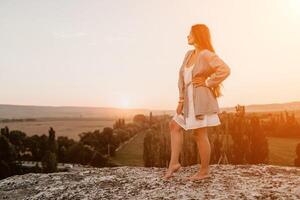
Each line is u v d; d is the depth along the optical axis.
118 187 5.59
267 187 5.09
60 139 119.50
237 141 63.91
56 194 5.61
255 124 68.06
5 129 109.88
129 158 111.56
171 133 5.70
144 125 183.25
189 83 5.25
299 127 104.62
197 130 5.35
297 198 4.52
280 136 108.81
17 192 6.10
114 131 147.88
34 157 102.25
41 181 6.70
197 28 5.34
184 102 5.28
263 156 67.75
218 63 5.03
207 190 4.98
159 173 6.41
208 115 5.17
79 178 6.63
